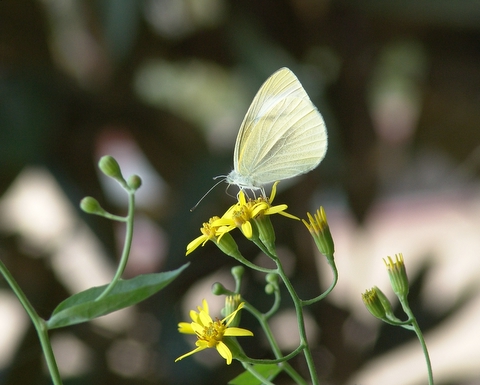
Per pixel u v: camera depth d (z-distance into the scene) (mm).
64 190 590
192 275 578
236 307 485
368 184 603
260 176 516
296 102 510
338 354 588
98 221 592
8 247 588
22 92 580
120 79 596
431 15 589
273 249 479
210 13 600
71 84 591
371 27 601
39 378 572
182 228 574
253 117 510
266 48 587
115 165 469
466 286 585
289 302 580
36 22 587
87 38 592
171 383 572
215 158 582
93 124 595
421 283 587
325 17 599
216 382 573
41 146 581
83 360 585
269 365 483
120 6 583
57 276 591
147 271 596
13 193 586
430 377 470
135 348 589
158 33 600
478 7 584
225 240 480
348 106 600
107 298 469
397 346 581
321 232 473
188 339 576
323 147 508
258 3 596
